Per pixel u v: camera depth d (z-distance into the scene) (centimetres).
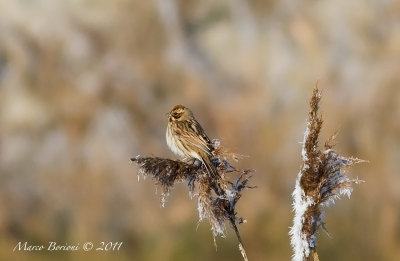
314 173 489
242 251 535
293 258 493
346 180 489
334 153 492
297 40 1820
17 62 1841
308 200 488
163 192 551
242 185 545
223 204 537
